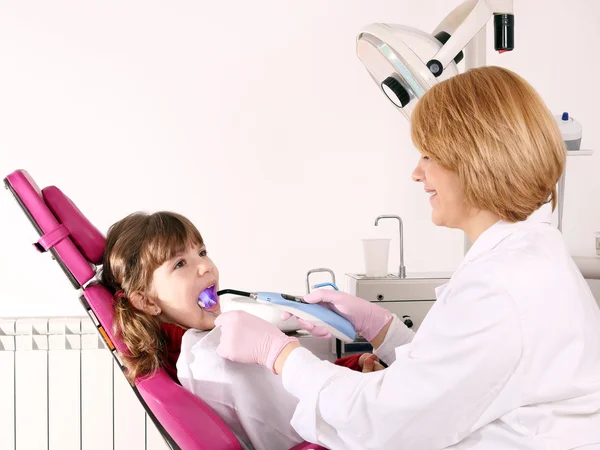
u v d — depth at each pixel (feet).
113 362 7.88
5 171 8.04
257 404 4.15
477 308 3.09
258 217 8.30
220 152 8.23
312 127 8.31
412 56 5.28
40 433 7.86
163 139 8.16
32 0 8.00
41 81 8.03
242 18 8.18
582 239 8.55
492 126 3.21
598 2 8.41
